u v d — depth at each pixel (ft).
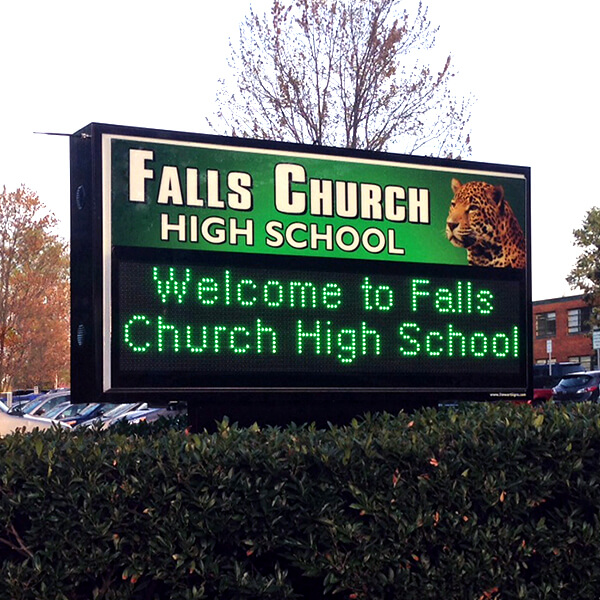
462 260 27.27
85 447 18.02
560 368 132.98
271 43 65.62
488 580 18.57
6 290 192.03
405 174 26.76
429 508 18.31
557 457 19.61
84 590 17.56
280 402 24.89
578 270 179.42
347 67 65.51
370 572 17.88
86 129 23.73
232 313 24.45
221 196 24.58
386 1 65.72
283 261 25.09
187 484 17.54
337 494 18.30
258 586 17.47
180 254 24.06
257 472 17.95
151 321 23.66
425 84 66.44
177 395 23.76
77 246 24.04
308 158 25.61
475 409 25.29
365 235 26.09
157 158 24.02
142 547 17.42
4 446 18.63
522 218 28.25
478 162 27.71
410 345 26.35
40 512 17.10
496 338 27.53
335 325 25.53
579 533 19.45
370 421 21.34
